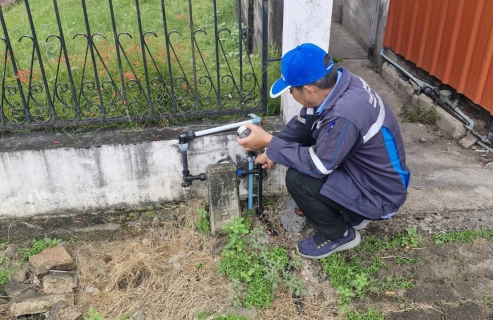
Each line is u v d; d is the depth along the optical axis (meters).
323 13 2.89
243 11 6.07
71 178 3.13
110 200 3.27
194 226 3.22
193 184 3.30
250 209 3.33
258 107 3.32
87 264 3.00
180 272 2.94
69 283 2.83
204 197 3.37
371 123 2.42
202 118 3.36
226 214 3.12
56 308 2.69
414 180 3.65
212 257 3.03
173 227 3.23
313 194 2.65
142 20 5.51
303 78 2.37
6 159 3.00
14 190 3.12
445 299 2.71
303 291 2.76
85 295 2.82
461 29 4.17
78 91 3.53
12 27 5.34
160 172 3.21
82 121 3.15
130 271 2.93
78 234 3.18
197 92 3.23
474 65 4.02
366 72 5.87
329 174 2.61
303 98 2.47
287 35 3.00
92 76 3.62
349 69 5.96
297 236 3.14
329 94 2.43
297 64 2.36
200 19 5.89
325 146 2.43
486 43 3.83
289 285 2.79
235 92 3.52
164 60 3.74
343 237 2.87
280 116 3.40
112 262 3.02
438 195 3.44
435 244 3.05
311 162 2.50
